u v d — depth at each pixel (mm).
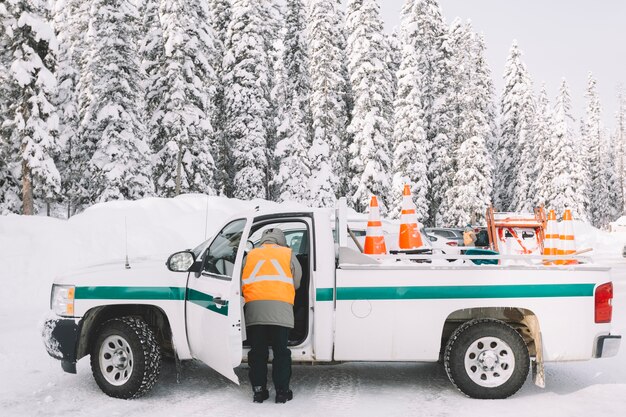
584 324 5715
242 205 21953
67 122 36750
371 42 36250
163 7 31484
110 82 30453
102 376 5789
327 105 37688
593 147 64750
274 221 5879
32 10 26312
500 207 54406
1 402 5578
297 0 40125
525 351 5688
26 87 26438
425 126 42031
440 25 43781
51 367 6918
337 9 43969
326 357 5645
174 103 30594
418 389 6117
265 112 37938
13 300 11797
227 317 5184
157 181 32875
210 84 33406
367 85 35500
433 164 42031
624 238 42781
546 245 6672
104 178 30203
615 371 7031
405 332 5652
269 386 6262
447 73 42719
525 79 53156
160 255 7391
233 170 38562
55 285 6051
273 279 5508
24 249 13289
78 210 36500
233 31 37125
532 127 50750
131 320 5816
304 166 35688
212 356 5488
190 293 5914
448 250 7828
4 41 26453
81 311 5844
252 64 35938
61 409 5387
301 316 6062
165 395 5871
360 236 11117
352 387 6180
